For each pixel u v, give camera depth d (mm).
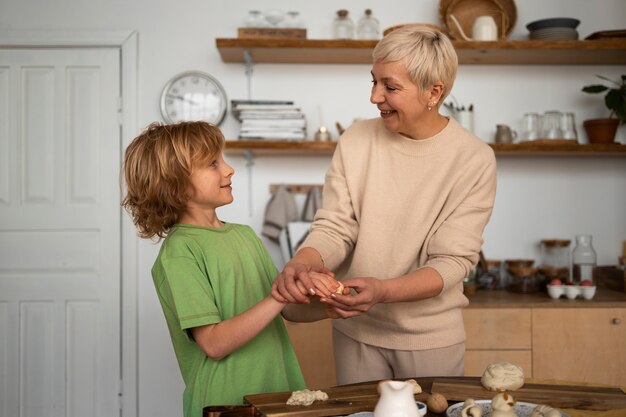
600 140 3148
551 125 3131
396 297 1452
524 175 3352
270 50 3080
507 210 3354
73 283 3295
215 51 3314
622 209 3352
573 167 3352
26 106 3316
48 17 3299
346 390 1353
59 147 3314
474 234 1650
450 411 1183
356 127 1826
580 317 2801
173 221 1419
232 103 3119
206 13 3318
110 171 3305
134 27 3316
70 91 3316
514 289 3131
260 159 3318
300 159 3318
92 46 3305
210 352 1283
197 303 1273
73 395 3275
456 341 1713
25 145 3314
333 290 1329
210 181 1392
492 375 1354
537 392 1325
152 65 3307
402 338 1686
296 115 3088
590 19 3340
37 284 3295
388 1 3332
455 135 1705
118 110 3305
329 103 3326
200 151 1362
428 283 1511
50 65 3318
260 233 3303
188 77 3287
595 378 2797
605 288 3250
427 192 1677
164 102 3275
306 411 1178
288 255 3189
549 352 2793
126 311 3279
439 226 1675
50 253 3305
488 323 2793
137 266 3289
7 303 3287
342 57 3195
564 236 3354
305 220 3256
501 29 3207
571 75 3350
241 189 3316
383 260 1699
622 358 2793
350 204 1773
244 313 1293
